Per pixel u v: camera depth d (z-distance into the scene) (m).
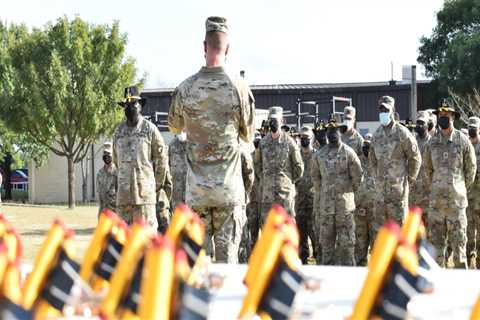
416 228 6.93
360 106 52.75
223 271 8.42
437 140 16.42
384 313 5.30
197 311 5.00
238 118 10.22
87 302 6.13
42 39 45.06
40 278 6.00
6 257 4.97
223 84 10.09
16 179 72.81
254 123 10.54
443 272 8.41
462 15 56.19
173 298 4.94
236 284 7.55
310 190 20.72
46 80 44.66
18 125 45.53
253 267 5.95
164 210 18.89
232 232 10.22
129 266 5.60
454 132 16.30
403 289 5.29
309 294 6.94
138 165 14.99
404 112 53.09
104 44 44.94
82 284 6.22
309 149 20.97
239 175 10.34
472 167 16.27
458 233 16.16
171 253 4.91
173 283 4.95
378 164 16.70
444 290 7.21
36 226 29.92
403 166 16.55
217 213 10.14
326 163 17.55
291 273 5.73
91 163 57.44
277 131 18.42
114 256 6.96
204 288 5.86
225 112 10.09
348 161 17.42
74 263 6.14
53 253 6.08
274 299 5.69
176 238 6.84
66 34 44.78
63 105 44.16
